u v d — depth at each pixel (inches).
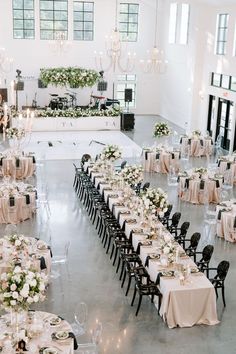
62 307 338.6
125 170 482.3
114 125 924.0
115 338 304.7
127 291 357.4
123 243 393.7
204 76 883.4
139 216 423.5
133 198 467.2
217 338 309.1
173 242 373.1
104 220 443.5
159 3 1043.3
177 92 991.6
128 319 326.3
